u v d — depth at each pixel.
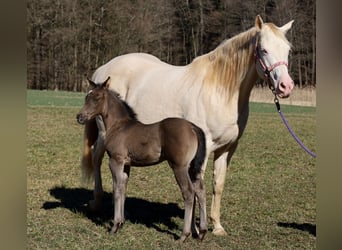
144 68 6.23
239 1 44.31
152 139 5.01
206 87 5.38
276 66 4.90
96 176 6.35
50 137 13.58
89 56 36.66
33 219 5.96
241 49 5.24
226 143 5.45
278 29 5.07
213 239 5.27
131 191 7.73
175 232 5.53
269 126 17.88
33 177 8.59
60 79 36.91
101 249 4.86
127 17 37.56
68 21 35.44
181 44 47.81
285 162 10.68
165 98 5.69
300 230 5.71
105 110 5.33
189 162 4.91
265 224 5.96
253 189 7.99
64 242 5.06
